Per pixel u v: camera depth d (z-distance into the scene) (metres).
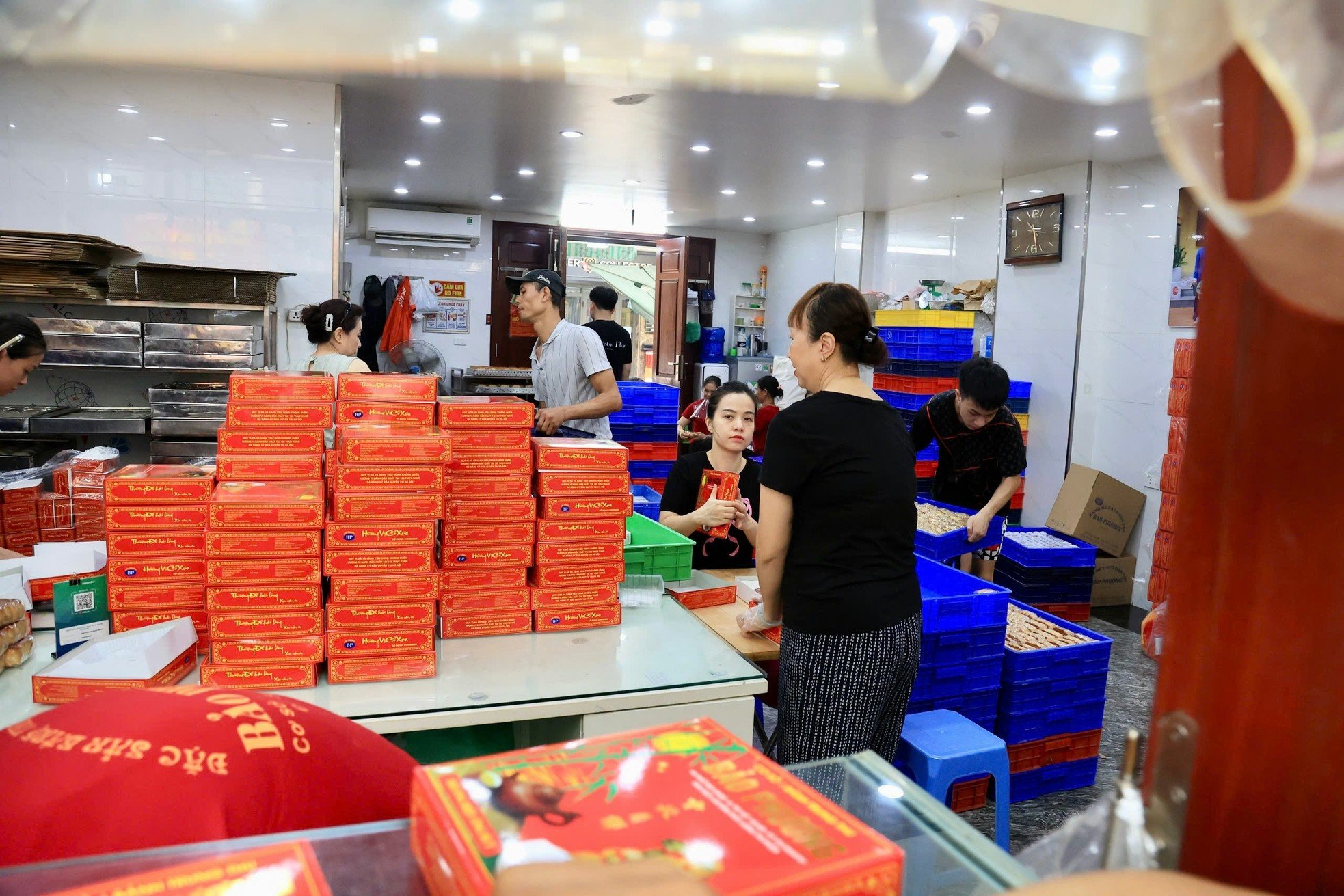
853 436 1.86
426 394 1.76
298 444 1.67
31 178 4.34
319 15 0.80
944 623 2.55
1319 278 0.22
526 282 3.72
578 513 1.87
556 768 0.52
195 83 4.46
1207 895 0.32
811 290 2.01
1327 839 0.36
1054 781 2.83
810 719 1.87
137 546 1.60
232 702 0.65
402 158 6.60
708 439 3.23
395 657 1.62
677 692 1.65
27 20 0.71
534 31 0.84
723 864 0.43
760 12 0.74
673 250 9.66
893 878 0.44
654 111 4.96
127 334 4.04
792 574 1.91
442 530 1.81
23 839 0.54
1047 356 6.21
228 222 4.57
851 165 6.21
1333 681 0.35
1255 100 0.21
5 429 3.96
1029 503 6.35
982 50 0.41
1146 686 3.87
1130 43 0.32
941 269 7.54
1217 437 0.39
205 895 0.45
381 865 0.50
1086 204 5.82
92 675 1.43
